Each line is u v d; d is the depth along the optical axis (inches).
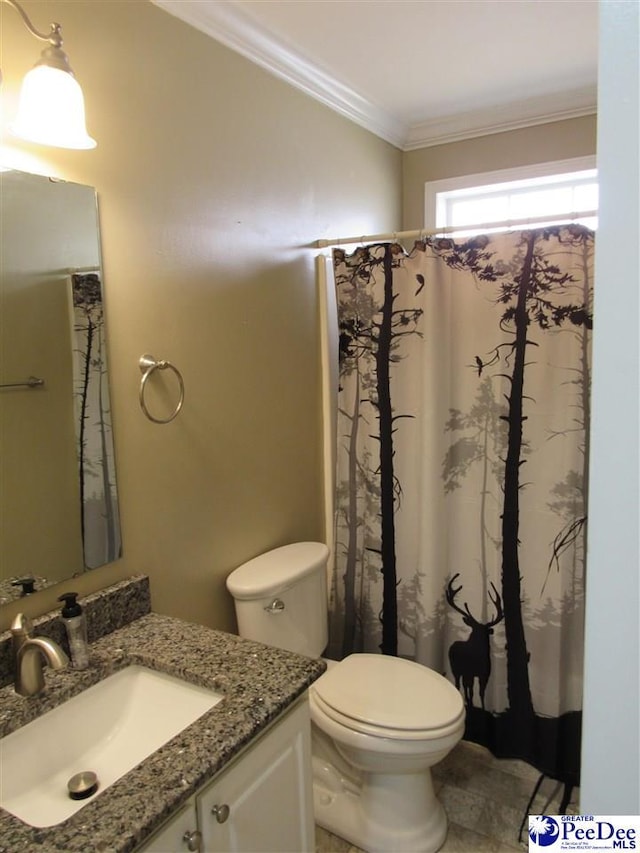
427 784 70.0
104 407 56.1
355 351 87.6
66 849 31.9
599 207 19.3
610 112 18.9
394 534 88.7
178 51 62.2
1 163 47.0
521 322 76.9
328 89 85.2
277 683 46.8
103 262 55.2
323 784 74.2
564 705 80.0
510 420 79.2
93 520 55.6
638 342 18.8
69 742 46.6
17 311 48.8
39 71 42.9
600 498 20.1
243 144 71.7
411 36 73.7
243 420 74.2
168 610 64.4
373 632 92.4
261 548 78.6
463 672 87.4
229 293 70.7
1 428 48.6
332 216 90.1
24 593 50.3
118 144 56.2
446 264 80.8
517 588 81.5
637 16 18.2
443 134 105.0
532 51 78.5
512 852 67.6
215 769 38.4
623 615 20.0
